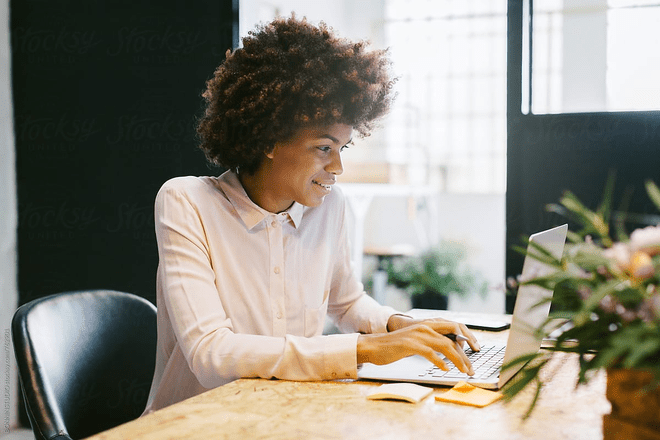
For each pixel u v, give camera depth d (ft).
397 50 19.36
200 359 3.68
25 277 8.44
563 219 6.89
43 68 8.27
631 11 8.21
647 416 2.34
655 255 2.26
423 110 19.08
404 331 3.62
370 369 3.69
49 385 3.68
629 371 2.34
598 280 2.33
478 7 18.35
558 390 3.36
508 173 7.09
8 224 8.39
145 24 7.88
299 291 4.63
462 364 3.45
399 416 2.90
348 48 4.29
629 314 2.19
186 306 3.86
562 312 2.36
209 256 4.22
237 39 7.67
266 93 4.04
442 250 16.25
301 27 4.36
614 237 6.64
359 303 5.14
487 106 18.39
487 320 5.33
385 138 19.03
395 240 19.35
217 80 4.49
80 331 4.24
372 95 4.17
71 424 3.99
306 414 2.93
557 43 14.02
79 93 8.17
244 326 4.36
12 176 8.40
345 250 5.24
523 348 3.41
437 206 19.07
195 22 7.68
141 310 4.75
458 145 18.75
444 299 15.47
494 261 18.44
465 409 3.01
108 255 8.15
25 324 3.84
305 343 3.59
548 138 6.92
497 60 18.25
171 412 2.96
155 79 7.87
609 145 6.70
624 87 8.36
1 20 8.23
